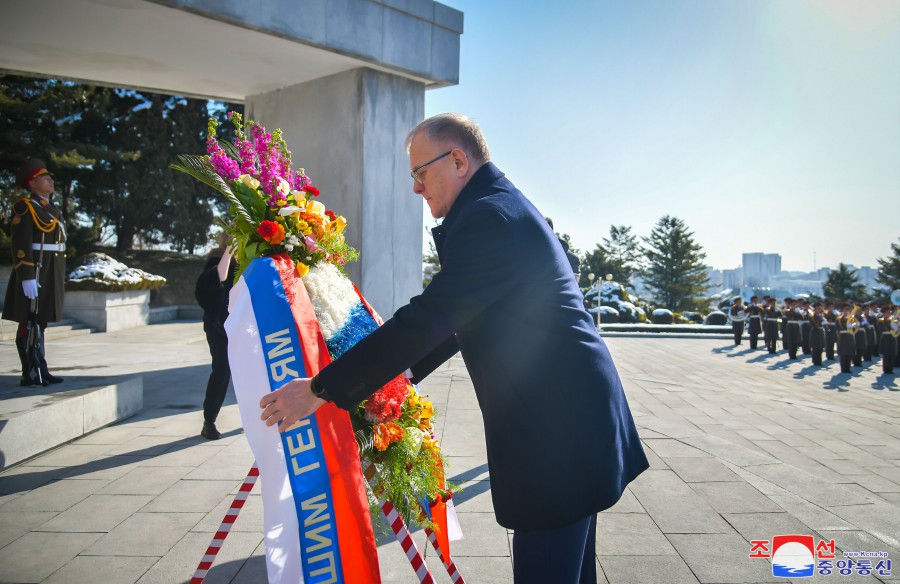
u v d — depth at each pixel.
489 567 2.81
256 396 1.86
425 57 8.44
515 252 1.53
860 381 11.61
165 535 3.11
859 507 3.64
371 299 8.26
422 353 1.55
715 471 4.22
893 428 6.22
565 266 1.68
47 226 5.36
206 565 2.00
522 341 1.57
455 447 4.80
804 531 3.21
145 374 7.84
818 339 14.59
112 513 3.39
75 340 12.61
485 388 1.63
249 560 2.84
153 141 22.88
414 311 1.54
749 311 18.95
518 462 1.57
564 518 1.54
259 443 1.81
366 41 7.67
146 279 16.14
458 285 1.51
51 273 5.43
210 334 4.86
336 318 2.13
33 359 5.35
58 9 6.02
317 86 8.45
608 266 62.66
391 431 1.99
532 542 1.58
